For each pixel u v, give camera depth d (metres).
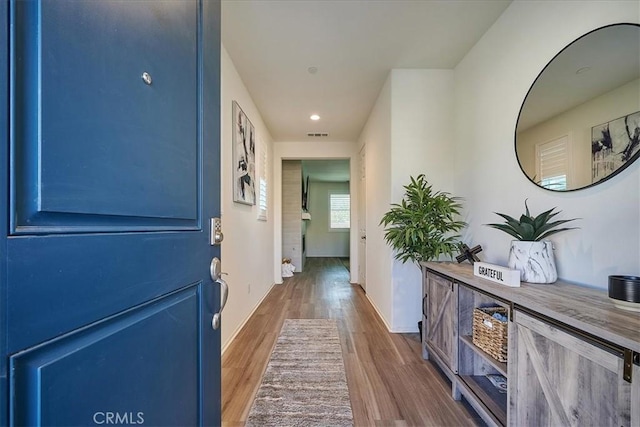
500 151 2.17
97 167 0.55
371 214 4.00
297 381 2.04
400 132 2.95
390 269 2.99
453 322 1.85
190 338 0.88
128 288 0.62
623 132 1.29
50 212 0.46
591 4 1.46
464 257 2.27
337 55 2.68
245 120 3.18
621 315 0.98
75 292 0.50
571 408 0.97
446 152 2.95
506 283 1.46
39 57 0.44
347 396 1.86
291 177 6.63
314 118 4.24
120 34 0.61
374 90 3.39
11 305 0.41
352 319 3.35
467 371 1.82
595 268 1.41
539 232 1.57
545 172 1.73
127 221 0.63
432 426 1.60
